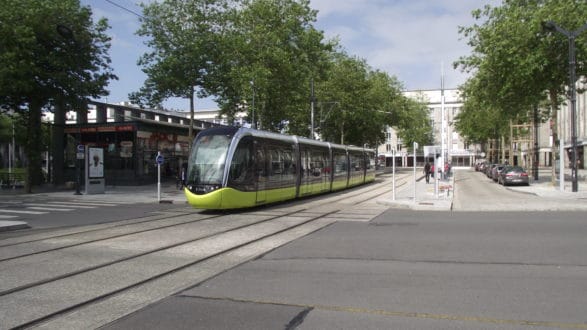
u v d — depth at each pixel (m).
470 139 73.50
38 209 20.03
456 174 66.19
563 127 82.19
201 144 18.14
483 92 34.06
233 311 5.70
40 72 29.16
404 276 7.36
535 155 42.47
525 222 13.81
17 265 8.55
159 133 39.53
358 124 59.34
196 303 6.07
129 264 8.55
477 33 31.84
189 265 8.47
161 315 5.61
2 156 54.88
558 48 28.25
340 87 52.22
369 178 40.28
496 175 43.06
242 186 17.86
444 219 15.01
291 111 39.12
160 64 31.22
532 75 29.55
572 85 25.06
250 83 32.50
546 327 5.02
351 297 6.23
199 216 16.62
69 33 23.41
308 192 24.52
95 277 7.59
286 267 8.15
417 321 5.25
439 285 6.80
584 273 7.39
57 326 5.32
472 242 10.38
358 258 8.83
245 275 7.60
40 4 28.80
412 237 11.24
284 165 21.41
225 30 33.34
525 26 28.31
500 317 5.35
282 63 33.75
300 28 36.47
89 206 21.48
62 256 9.37
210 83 32.41
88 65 31.94
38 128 33.22
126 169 37.22
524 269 7.72
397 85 68.44
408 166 117.81
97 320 5.49
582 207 18.31
